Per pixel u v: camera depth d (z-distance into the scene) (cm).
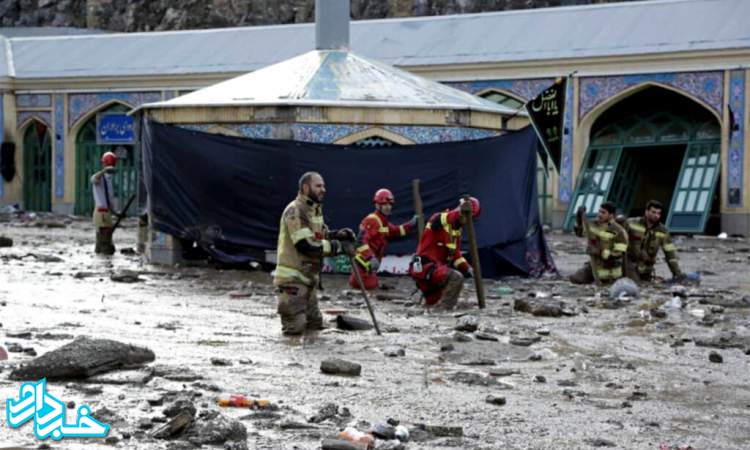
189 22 9675
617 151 6041
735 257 4356
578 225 3139
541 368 1844
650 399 1625
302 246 2086
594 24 6141
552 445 1353
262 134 3384
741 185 5631
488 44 6278
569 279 3231
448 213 2553
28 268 3378
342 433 1324
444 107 3453
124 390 1537
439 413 1496
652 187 6388
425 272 2538
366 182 3262
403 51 6469
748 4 5853
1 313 2303
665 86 5806
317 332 2144
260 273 3300
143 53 7231
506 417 1485
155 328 2147
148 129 3484
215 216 3375
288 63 3728
